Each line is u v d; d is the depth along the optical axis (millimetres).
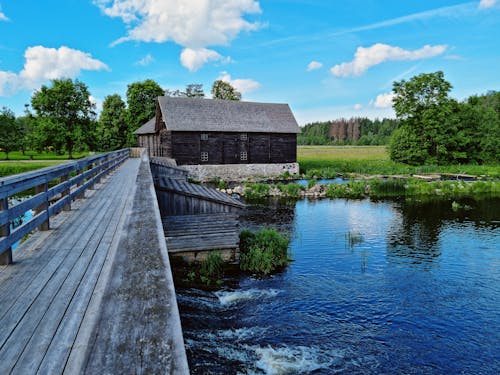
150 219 4016
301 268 11773
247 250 12008
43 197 5918
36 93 51719
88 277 4074
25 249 5113
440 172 40750
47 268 4359
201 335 7496
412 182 31797
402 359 6984
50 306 3338
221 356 6793
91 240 5594
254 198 26312
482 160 48031
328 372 6488
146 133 44625
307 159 58969
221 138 38344
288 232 16438
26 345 2678
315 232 16453
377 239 15258
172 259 11211
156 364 1381
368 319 8500
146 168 11398
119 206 8492
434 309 9047
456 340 7707
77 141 51469
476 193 27297
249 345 7242
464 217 19250
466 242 14734
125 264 2559
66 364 2449
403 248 13992
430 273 11422
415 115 46812
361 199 25469
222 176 38469
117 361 1407
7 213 4320
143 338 1576
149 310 1853
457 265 12156
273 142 40656
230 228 11531
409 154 46312
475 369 6754
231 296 9477
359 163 49250
